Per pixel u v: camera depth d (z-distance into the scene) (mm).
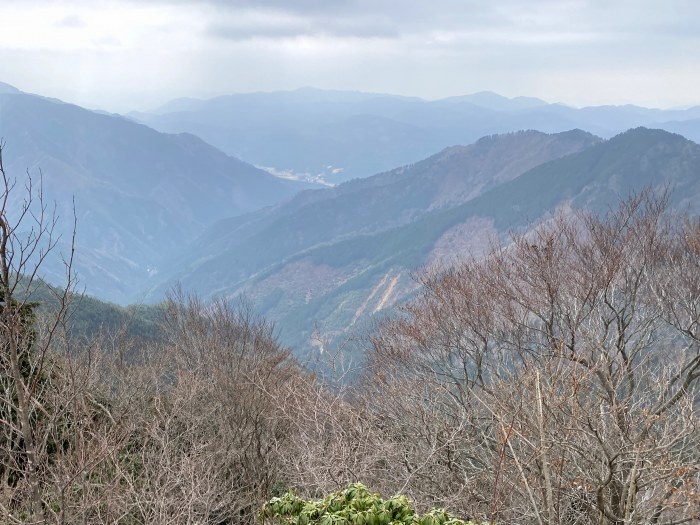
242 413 17531
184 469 13086
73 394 8961
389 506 6949
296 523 7332
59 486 8055
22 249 7535
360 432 14078
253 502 15164
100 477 10531
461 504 13883
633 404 13562
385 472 15023
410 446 15992
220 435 17859
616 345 16875
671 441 10742
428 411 16719
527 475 11086
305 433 14531
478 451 16141
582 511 13180
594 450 11648
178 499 12578
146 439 13617
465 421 15711
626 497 11047
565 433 10555
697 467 9992
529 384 11156
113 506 9594
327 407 14914
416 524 6875
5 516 7953
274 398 16875
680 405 12070
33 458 7777
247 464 16781
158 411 15836
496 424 13156
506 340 17984
